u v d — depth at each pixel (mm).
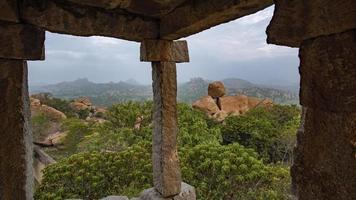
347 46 1060
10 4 2088
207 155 5000
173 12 2693
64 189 4812
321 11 1120
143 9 2656
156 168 3254
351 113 1056
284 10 1269
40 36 2262
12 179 2135
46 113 17391
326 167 1150
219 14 2143
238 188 4719
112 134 8383
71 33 2508
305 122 1256
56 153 13227
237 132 12367
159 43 3018
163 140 3135
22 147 2172
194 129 8289
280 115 15281
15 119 2148
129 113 9164
